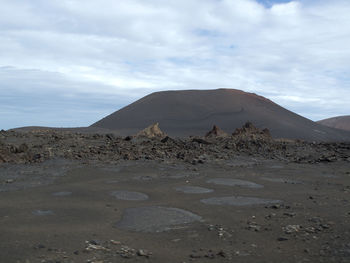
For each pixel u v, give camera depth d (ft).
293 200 29.71
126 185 35.91
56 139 70.49
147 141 76.02
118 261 15.49
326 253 16.26
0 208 25.11
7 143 60.23
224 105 415.44
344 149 78.02
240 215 24.25
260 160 62.28
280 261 15.49
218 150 69.62
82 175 41.19
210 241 18.49
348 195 32.45
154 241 18.48
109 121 386.73
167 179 40.24
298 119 424.05
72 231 19.89
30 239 18.21
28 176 39.09
